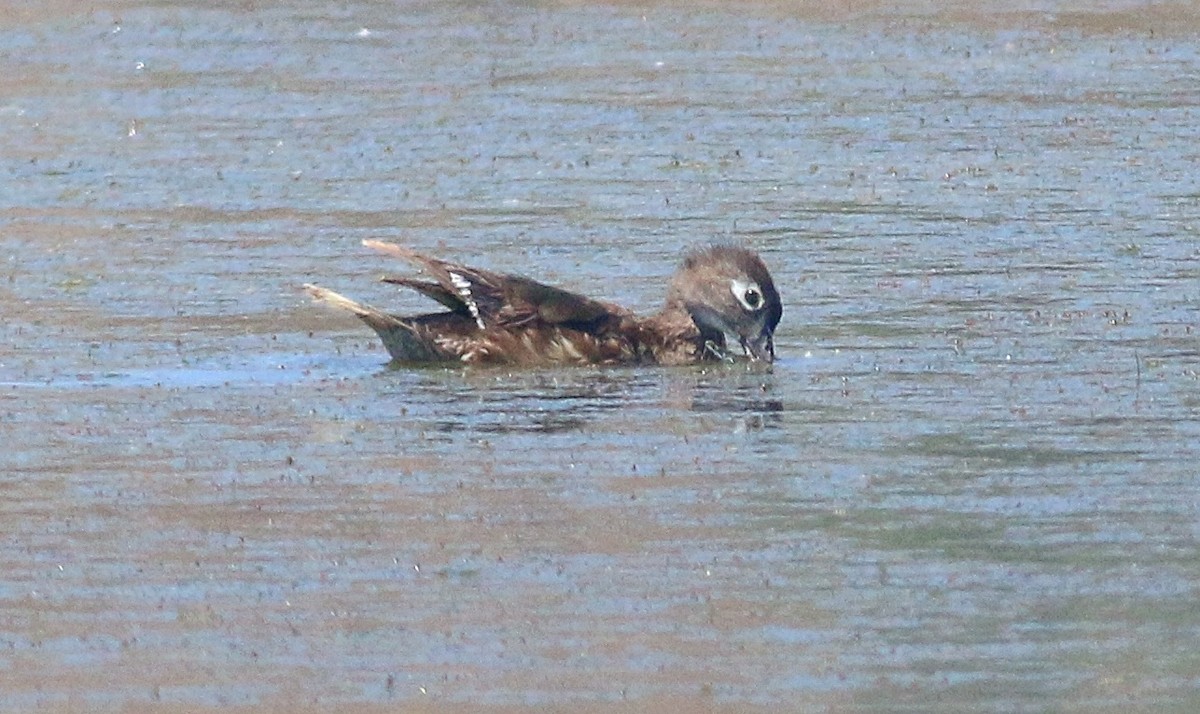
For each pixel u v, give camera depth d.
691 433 15.82
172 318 19.27
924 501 14.21
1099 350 18.06
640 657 11.74
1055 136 27.94
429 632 12.06
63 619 12.25
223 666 11.59
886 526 13.77
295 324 19.16
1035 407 16.36
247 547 13.32
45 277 20.81
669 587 12.73
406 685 11.35
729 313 18.06
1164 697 11.20
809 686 11.37
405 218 23.55
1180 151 26.95
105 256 21.72
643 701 11.16
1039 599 12.59
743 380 17.41
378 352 18.27
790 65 32.81
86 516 13.88
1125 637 12.05
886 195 24.64
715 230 22.95
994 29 35.69
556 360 17.89
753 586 12.73
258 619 12.26
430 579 12.84
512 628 12.12
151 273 21.00
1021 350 18.08
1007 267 21.12
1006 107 29.89
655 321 18.28
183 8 36.66
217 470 14.80
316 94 30.70
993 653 11.82
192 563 13.07
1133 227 22.84
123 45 33.88
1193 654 11.77
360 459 15.08
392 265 21.44
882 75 32.16
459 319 17.95
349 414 16.27
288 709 11.05
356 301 19.70
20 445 15.34
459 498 14.24
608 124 28.78
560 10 36.94
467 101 30.19
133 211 23.92
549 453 15.26
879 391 16.97
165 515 13.91
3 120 29.06
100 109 29.78
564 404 16.67
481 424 16.03
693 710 11.04
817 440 15.62
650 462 15.09
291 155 26.89
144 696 11.22
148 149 27.31
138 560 13.12
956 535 13.58
